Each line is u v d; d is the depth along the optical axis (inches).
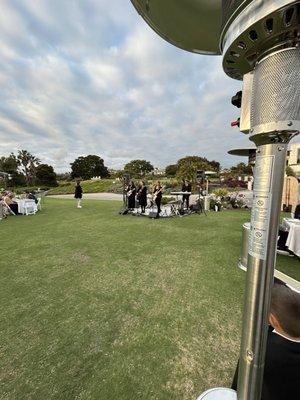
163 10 34.6
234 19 22.7
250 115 26.2
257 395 29.9
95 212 392.2
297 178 379.2
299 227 158.4
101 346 75.9
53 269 140.3
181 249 179.2
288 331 37.9
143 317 91.7
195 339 79.5
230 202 452.4
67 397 57.9
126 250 177.2
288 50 21.4
